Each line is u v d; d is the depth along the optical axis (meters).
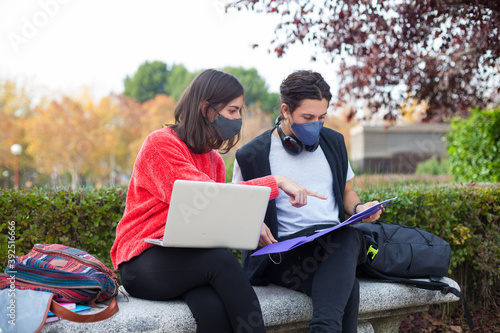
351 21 4.04
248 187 1.73
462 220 3.42
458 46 4.46
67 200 2.76
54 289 1.76
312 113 2.22
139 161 2.00
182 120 2.08
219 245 1.81
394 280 2.36
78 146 40.19
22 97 39.28
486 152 5.55
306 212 2.32
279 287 2.25
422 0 3.74
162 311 1.79
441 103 4.90
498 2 3.59
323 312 1.79
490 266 3.35
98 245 2.79
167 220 1.70
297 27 4.04
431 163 11.75
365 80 4.64
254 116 36.16
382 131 22.17
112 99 43.03
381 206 2.04
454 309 3.52
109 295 1.86
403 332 3.24
